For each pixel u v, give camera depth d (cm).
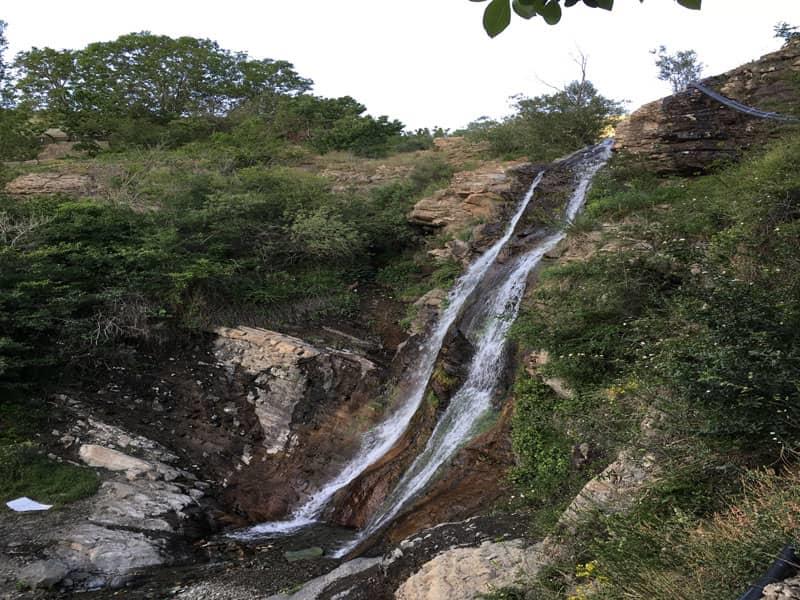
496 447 959
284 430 1331
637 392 695
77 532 961
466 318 1375
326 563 891
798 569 365
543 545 644
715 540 433
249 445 1311
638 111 1512
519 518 767
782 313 551
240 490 1205
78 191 2089
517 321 1053
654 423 599
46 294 1418
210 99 4028
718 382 502
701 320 596
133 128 3200
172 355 1480
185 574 905
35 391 1306
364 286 1862
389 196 2127
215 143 2933
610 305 923
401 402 1348
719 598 387
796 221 820
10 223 1620
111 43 3812
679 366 562
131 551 934
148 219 1727
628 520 530
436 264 1791
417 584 665
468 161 2347
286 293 1694
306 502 1167
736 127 1357
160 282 1552
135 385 1384
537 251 1369
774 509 411
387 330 1642
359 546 922
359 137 3077
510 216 1739
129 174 2206
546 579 570
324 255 1862
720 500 503
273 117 3675
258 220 1861
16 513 1007
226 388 1406
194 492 1147
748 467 512
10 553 902
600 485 659
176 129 3291
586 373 902
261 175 2102
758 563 392
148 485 1118
